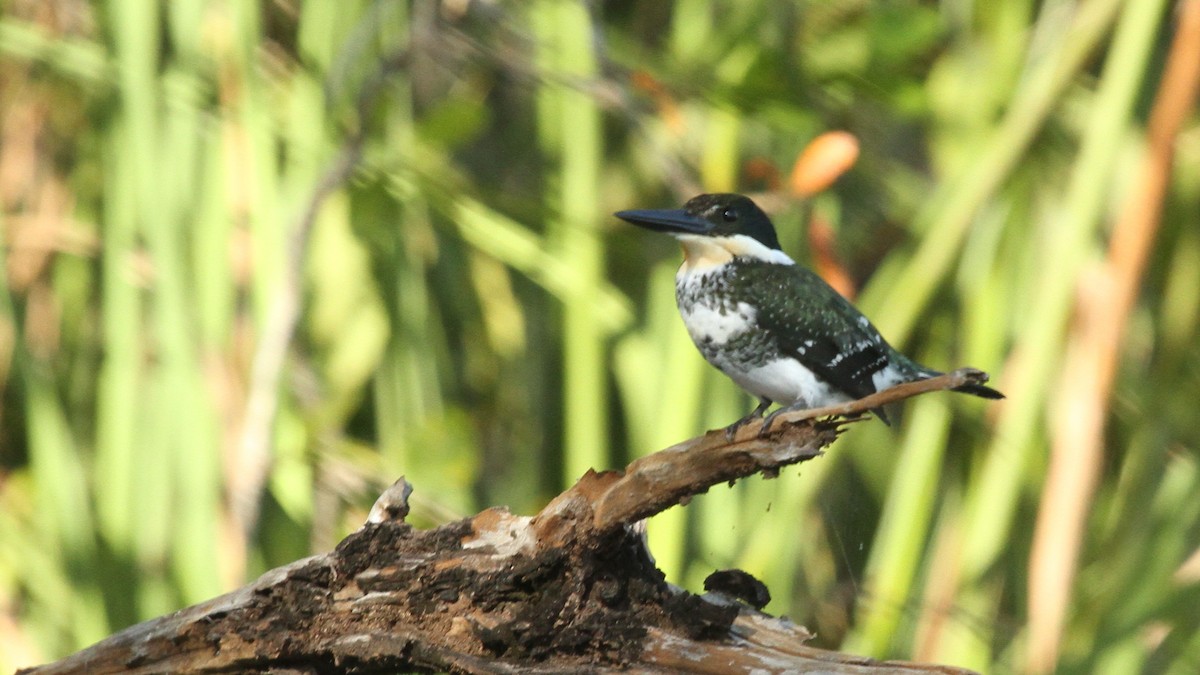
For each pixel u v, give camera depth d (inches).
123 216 393.4
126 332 389.4
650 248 463.8
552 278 423.2
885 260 471.8
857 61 370.3
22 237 434.6
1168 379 464.8
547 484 490.3
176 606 367.9
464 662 235.3
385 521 246.4
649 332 429.1
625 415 472.7
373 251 466.6
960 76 431.8
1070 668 402.6
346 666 240.7
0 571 410.9
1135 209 378.9
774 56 364.8
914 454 407.2
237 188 407.8
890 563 403.5
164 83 392.5
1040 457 427.2
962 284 430.0
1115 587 429.7
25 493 432.1
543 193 472.4
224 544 370.0
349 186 406.9
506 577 238.7
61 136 466.9
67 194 459.2
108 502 384.8
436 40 400.2
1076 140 432.5
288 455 404.2
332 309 460.4
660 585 243.1
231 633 242.5
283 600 242.7
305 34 422.0
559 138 452.8
